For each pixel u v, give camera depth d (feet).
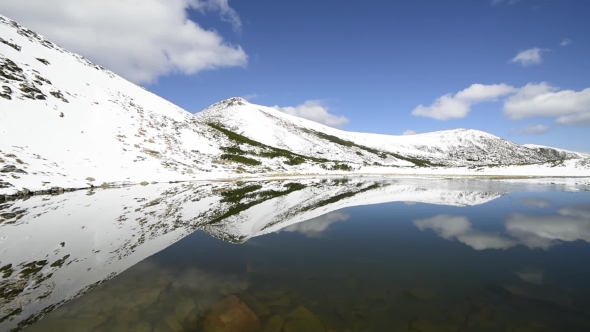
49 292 22.21
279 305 19.92
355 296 21.21
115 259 29.48
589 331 16.71
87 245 34.32
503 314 18.74
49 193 79.56
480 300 20.66
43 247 33.60
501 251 32.19
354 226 44.70
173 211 56.44
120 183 102.78
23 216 50.37
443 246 34.12
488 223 46.39
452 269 26.66
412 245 34.50
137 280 24.20
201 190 94.38
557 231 41.27
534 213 54.44
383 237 38.19
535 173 180.96
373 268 26.91
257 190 96.37
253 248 33.32
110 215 51.88
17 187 74.59
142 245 34.45
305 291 21.99
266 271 26.17
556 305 19.89
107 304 20.21
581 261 28.81
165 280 24.18
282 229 42.80
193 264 27.96
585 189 95.25
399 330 16.92
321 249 32.94
